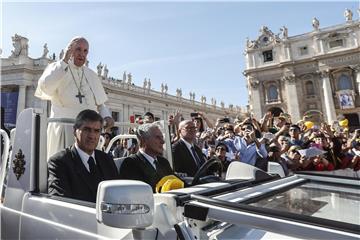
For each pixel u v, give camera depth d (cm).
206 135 766
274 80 5306
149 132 306
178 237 137
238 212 130
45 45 3700
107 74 4128
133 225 131
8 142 274
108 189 136
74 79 357
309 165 665
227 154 593
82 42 329
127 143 560
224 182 205
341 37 4825
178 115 580
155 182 290
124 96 4256
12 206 227
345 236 104
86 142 259
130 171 296
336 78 4872
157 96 4766
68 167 243
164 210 152
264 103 5359
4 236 224
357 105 4662
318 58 4919
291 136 782
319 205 185
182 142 442
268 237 150
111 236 158
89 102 368
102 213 135
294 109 5034
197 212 141
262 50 5469
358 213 170
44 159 240
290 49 5222
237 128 834
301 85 5112
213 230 159
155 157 314
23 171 234
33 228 200
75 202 190
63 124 313
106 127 352
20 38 3631
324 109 4866
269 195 190
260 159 614
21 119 254
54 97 349
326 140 777
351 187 229
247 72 5544
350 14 4791
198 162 441
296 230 114
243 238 153
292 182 234
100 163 272
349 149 872
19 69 3516
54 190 223
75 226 177
